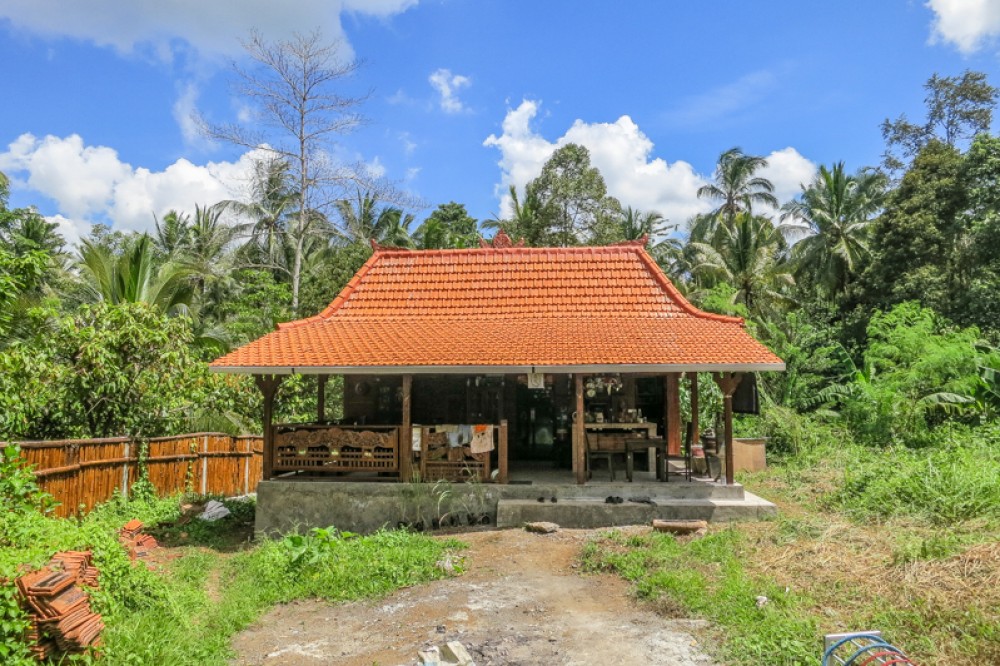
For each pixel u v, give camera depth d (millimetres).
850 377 23422
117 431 12844
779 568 7906
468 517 11297
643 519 10750
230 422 17203
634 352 11156
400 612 7418
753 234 36062
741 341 11703
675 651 6035
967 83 37500
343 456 11617
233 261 33562
